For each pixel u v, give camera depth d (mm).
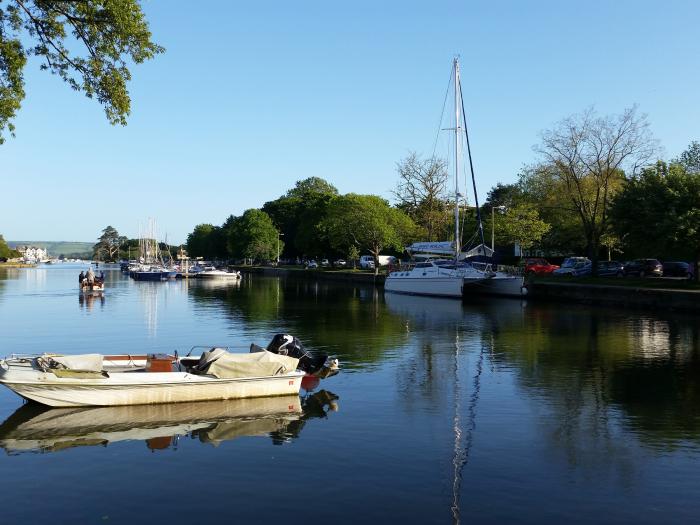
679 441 11445
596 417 13047
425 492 9000
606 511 8414
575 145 48844
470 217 71625
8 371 13000
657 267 49344
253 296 50219
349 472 9781
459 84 47500
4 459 10359
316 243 90875
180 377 13719
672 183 38656
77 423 12336
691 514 8344
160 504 8555
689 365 18797
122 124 17219
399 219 73250
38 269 136250
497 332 26594
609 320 31031
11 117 15758
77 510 8375
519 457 10547
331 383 16297
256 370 14336
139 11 16266
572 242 61094
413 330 27328
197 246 179875
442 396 14875
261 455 10586
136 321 30828
